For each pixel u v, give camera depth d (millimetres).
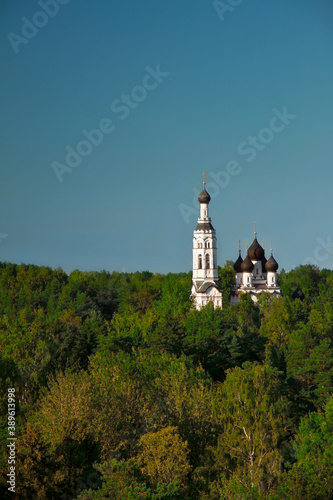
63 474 68750
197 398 86250
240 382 84062
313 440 78562
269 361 114375
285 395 100062
